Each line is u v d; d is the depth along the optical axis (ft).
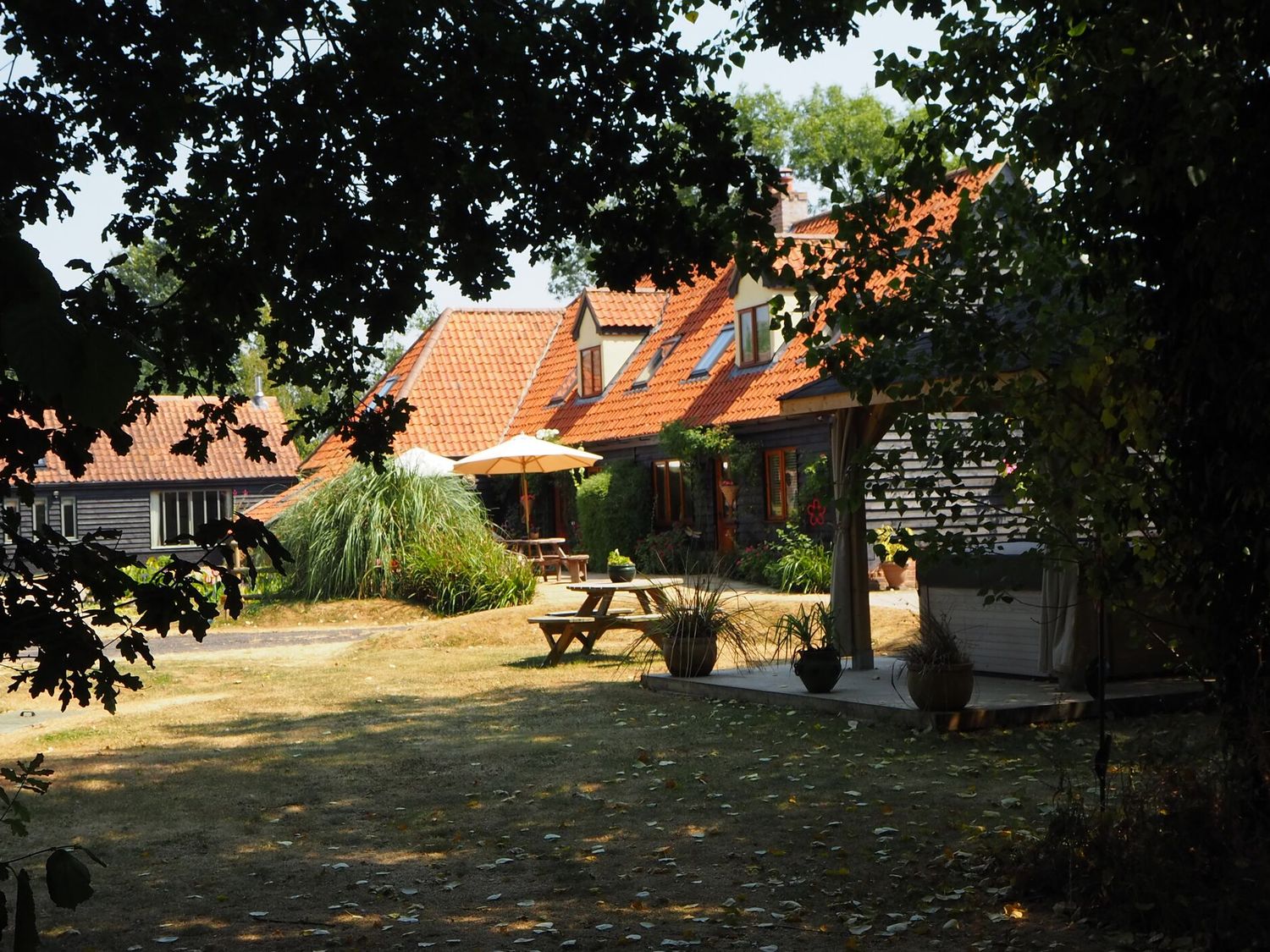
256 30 17.72
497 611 63.36
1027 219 18.81
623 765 29.22
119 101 17.02
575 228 19.16
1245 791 17.08
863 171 19.66
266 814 25.57
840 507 20.85
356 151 17.38
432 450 106.01
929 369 19.60
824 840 21.85
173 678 48.42
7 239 5.14
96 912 19.13
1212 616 17.66
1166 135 15.66
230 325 15.10
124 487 130.11
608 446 98.68
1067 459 19.56
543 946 16.97
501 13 17.58
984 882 18.84
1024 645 37.22
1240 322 16.26
